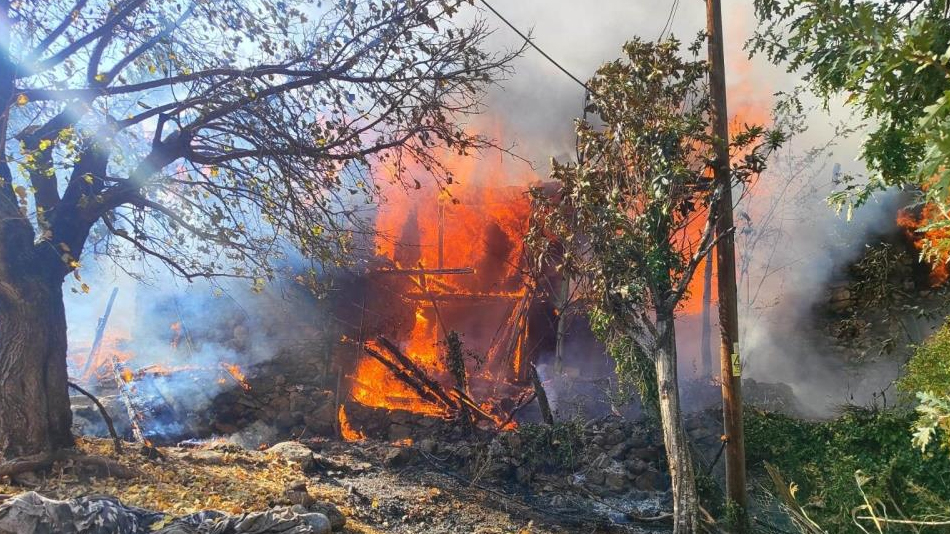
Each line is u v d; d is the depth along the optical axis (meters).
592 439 11.86
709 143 8.25
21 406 7.09
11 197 7.13
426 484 10.45
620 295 8.37
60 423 7.50
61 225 7.71
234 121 8.47
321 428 13.80
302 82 8.52
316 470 10.32
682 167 7.85
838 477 7.77
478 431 13.23
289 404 14.31
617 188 8.26
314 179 8.80
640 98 8.40
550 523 9.40
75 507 5.50
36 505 5.34
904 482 6.73
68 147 6.64
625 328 8.51
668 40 8.64
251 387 14.66
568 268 8.98
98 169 8.04
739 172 8.24
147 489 7.03
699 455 10.88
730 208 8.20
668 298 8.27
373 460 11.57
